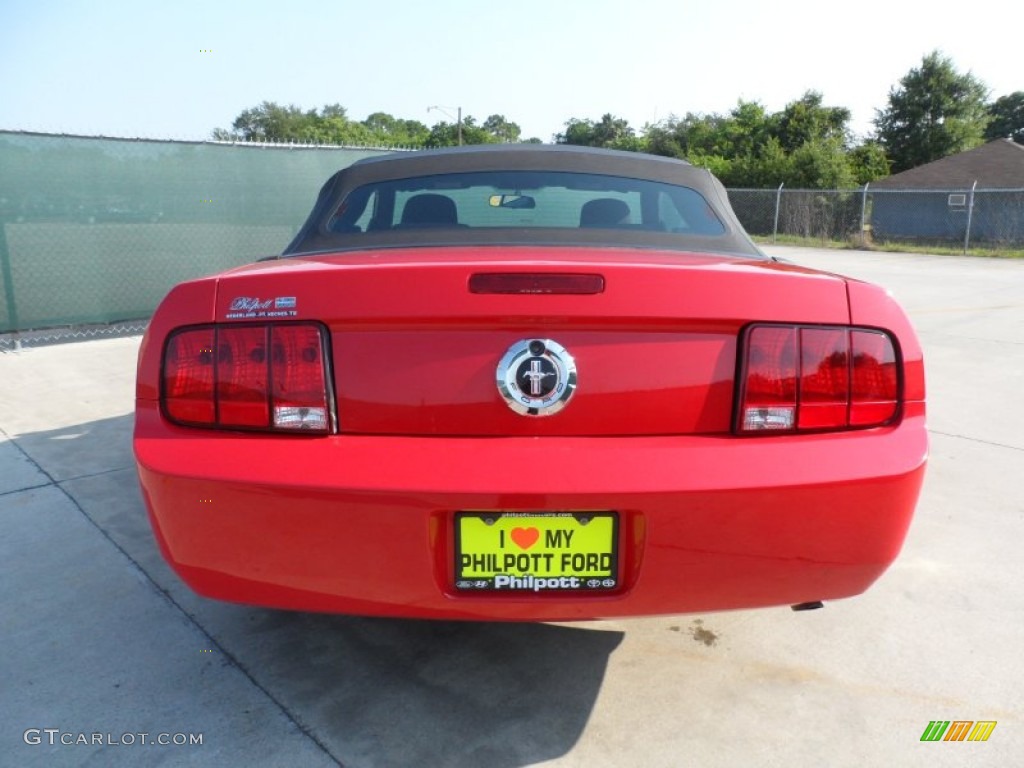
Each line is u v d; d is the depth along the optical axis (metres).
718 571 1.64
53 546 2.94
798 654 2.29
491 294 1.63
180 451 1.68
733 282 1.68
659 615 1.70
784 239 25.83
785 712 2.02
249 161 8.47
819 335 1.70
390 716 1.99
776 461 1.63
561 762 1.83
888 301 1.76
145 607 2.52
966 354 6.73
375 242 2.42
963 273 15.45
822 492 1.62
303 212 8.97
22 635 2.35
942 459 3.97
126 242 7.72
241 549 1.67
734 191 27.56
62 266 7.34
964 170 33.88
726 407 1.68
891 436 1.71
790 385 1.68
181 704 2.03
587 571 1.66
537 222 2.58
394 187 2.64
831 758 1.85
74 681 2.12
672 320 1.65
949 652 2.29
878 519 1.67
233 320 1.70
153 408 1.76
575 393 1.64
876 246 23.62
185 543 1.70
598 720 1.99
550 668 2.21
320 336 1.67
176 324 1.74
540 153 2.70
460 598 1.66
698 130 53.59
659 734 1.94
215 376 1.70
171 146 7.91
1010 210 26.94
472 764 1.83
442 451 1.62
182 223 8.08
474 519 1.63
